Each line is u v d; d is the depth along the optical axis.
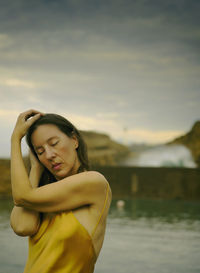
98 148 104.19
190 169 68.88
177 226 28.66
